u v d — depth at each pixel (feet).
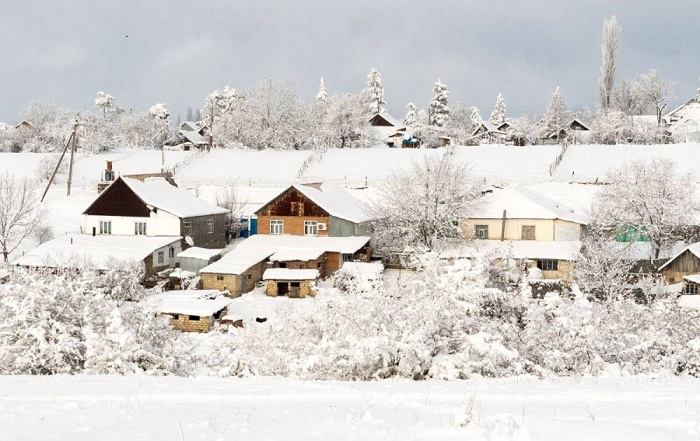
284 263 172.35
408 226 184.85
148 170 320.70
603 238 158.61
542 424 28.99
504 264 79.82
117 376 60.44
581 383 51.47
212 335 106.93
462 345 63.98
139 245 179.42
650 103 424.46
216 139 394.32
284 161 318.65
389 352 62.03
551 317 71.87
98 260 163.22
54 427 32.71
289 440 28.94
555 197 240.73
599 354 68.44
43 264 159.74
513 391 44.91
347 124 376.68
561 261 165.48
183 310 132.36
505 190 196.34
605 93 429.38
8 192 201.77
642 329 79.51
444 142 385.50
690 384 49.65
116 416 35.42
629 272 159.53
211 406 39.37
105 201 196.54
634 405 37.55
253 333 75.66
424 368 63.00
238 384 52.47
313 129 387.34
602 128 367.45
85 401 41.57
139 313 77.36
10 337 75.41
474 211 188.14
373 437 29.04
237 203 237.25
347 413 35.17
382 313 67.15
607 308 87.25
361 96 413.39
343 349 63.00
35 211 222.89
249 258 171.42
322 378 64.75
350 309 67.92
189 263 174.40
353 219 192.54
